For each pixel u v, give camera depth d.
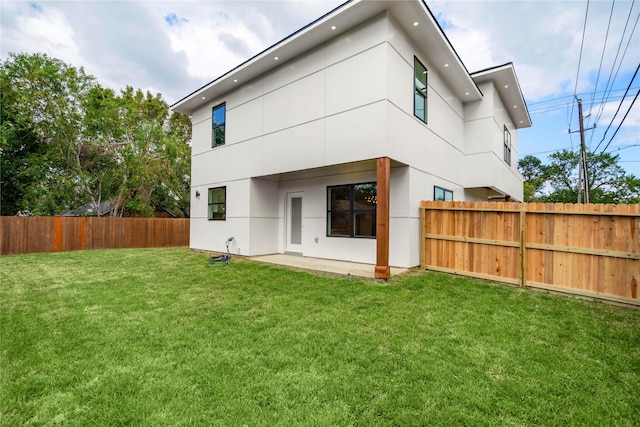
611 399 2.14
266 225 8.93
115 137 16.41
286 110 7.45
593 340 3.11
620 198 25.75
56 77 13.91
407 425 1.86
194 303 4.36
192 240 10.95
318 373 2.44
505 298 4.57
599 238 4.54
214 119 9.94
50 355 2.73
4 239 10.31
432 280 5.59
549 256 4.99
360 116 5.97
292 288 5.16
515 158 13.23
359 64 6.03
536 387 2.27
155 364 2.57
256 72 8.07
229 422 1.87
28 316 3.80
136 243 13.20
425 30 6.31
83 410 1.99
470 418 1.92
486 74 8.84
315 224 8.31
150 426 1.83
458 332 3.29
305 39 6.57
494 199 13.66
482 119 9.34
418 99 6.91
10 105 13.36
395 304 4.27
